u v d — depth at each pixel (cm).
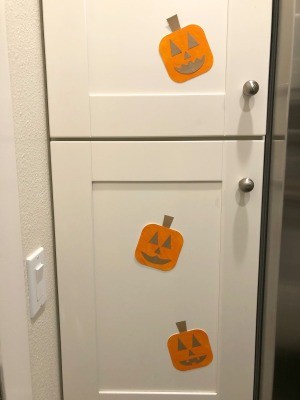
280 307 83
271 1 77
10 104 61
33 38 74
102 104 81
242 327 88
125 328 89
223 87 80
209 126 81
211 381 90
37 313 77
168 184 84
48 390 83
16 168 65
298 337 83
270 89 82
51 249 85
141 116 81
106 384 91
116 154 83
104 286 88
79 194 84
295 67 74
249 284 87
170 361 90
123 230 86
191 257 87
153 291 88
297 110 75
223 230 85
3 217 61
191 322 89
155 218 85
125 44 79
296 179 78
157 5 78
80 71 80
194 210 85
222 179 83
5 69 60
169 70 80
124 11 78
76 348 90
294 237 80
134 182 84
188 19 78
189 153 82
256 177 83
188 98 80
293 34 73
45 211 81
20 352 68
